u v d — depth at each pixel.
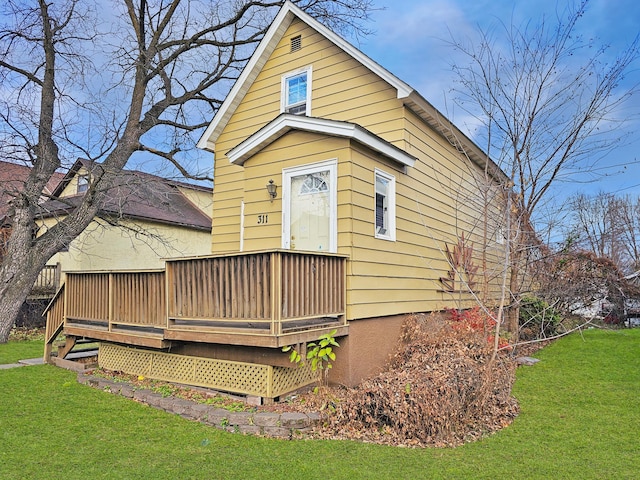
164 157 13.29
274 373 5.40
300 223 6.82
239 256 5.10
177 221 16.80
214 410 4.88
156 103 13.58
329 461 3.85
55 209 13.71
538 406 5.48
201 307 5.43
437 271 8.69
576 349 8.98
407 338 6.98
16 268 10.83
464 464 3.80
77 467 3.71
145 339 6.07
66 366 7.60
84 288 7.32
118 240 14.94
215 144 10.02
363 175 6.50
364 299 6.29
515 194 7.88
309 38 8.51
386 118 7.49
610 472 3.66
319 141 6.59
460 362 5.18
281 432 4.49
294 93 8.72
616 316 13.03
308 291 5.23
